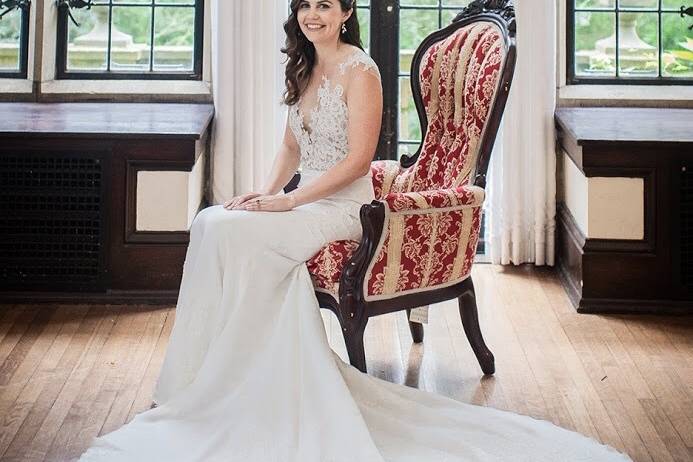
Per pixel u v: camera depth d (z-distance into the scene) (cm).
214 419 348
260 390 347
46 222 498
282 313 360
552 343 452
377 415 348
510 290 526
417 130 592
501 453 331
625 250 489
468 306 410
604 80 588
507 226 562
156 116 538
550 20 550
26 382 400
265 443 330
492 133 396
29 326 463
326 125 389
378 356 437
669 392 399
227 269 363
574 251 513
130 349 439
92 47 589
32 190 495
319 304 379
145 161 494
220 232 365
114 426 363
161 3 589
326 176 383
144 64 591
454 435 341
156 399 371
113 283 499
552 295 518
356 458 318
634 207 489
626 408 385
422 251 380
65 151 492
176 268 499
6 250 497
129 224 497
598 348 446
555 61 559
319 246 375
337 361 362
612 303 491
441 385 405
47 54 579
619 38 588
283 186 423
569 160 545
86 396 388
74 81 586
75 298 496
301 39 393
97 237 498
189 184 499
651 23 588
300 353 353
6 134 487
